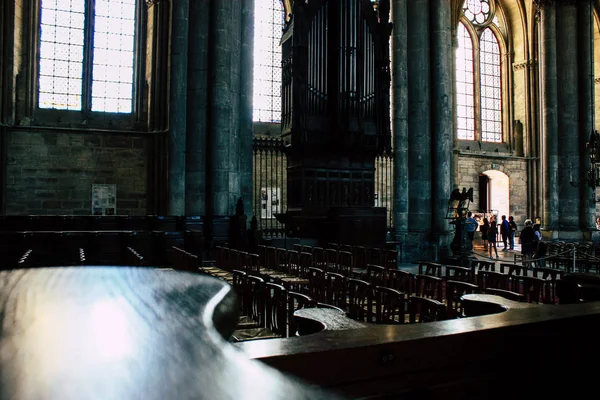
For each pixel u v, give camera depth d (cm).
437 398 258
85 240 1459
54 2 2539
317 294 922
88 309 99
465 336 272
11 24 2295
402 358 247
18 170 2309
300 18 2005
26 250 1366
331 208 2012
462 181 3688
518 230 3809
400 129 2264
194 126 1916
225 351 85
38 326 86
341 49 2031
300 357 216
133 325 89
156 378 67
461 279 997
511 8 3953
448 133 2278
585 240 2611
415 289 922
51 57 2522
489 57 4000
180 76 1925
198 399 62
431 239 2231
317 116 2044
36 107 2469
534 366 303
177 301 110
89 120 2544
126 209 2464
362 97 2058
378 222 2033
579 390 323
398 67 2291
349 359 229
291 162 2148
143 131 2553
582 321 327
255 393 70
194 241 1564
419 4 2294
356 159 2150
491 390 279
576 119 2691
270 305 705
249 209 2053
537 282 776
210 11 1967
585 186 2648
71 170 2395
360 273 1193
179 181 1905
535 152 3869
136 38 2650
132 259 1220
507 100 3988
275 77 3228
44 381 60
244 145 2064
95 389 60
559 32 2752
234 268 1329
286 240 1925
